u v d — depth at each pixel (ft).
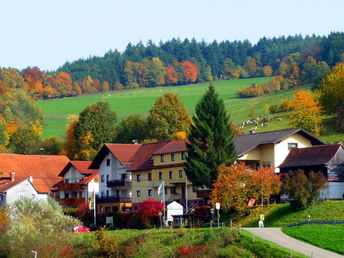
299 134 565.53
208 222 501.15
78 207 634.43
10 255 433.07
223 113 538.06
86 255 432.25
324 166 510.58
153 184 602.44
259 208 484.74
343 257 337.93
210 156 521.65
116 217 551.59
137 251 419.54
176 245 408.05
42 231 452.35
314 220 433.48
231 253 368.07
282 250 352.28
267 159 555.69
